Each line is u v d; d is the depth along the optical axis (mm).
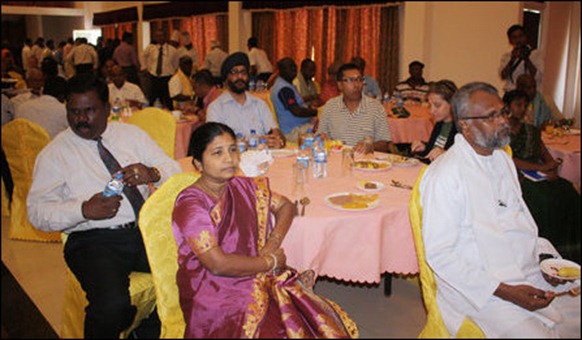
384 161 2787
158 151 2383
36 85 4398
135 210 2160
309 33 7242
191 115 5156
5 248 3213
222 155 1642
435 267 1644
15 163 3402
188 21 9539
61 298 2473
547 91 3252
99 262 1977
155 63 7086
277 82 4508
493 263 1629
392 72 5570
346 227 1912
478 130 1629
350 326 1753
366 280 1949
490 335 1607
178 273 1666
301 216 1897
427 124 4621
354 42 6059
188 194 1663
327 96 5797
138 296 1985
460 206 1647
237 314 1572
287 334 1568
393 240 2027
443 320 1678
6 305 2332
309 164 2752
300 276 1868
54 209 1993
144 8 8570
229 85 3551
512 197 1729
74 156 2154
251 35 9359
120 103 5348
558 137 3324
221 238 1646
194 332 1587
